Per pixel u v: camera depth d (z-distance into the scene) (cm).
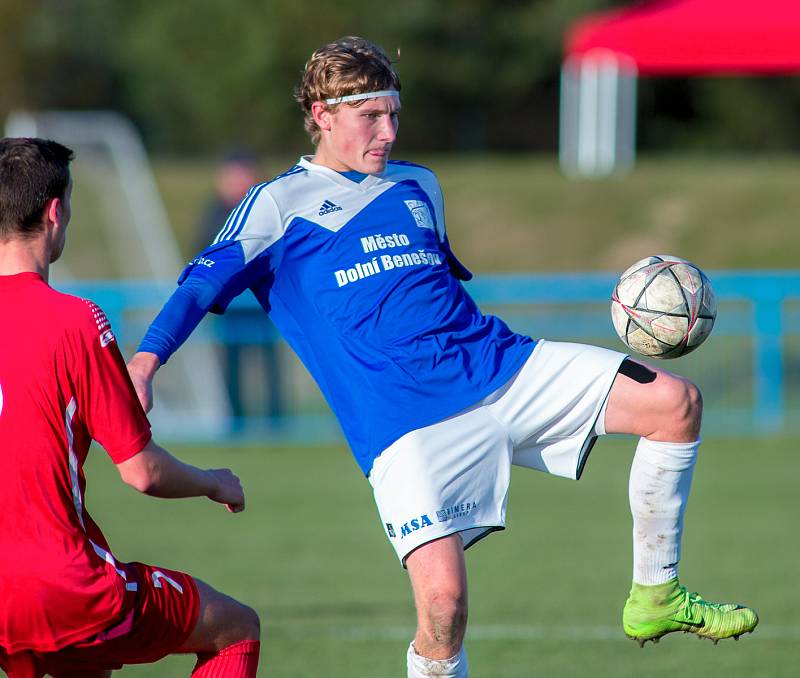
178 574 1312
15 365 1220
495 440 1481
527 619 2230
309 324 1516
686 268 1546
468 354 1496
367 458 1480
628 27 4453
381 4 13000
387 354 1477
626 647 2034
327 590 2494
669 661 1948
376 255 1512
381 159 1528
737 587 2461
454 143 13988
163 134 14300
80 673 1351
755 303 4494
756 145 13800
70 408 1234
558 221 7469
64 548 1220
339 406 1505
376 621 2228
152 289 4394
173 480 1295
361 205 1541
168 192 8050
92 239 5666
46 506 1216
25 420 1213
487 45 13350
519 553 2842
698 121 13988
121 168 6053
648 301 1526
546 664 1938
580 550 2872
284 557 2819
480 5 13212
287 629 2175
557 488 3744
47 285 1276
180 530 3139
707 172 8006
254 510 3400
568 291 4453
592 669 1908
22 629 1220
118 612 1239
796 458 4106
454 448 1459
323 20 12925
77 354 1234
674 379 1491
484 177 8094
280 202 1517
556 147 14050
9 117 12975
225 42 13225
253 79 13100
